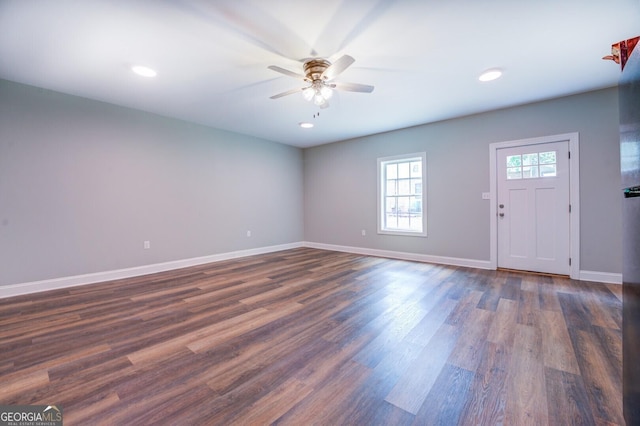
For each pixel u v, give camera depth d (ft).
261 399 4.74
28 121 10.16
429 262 15.30
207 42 7.42
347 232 19.12
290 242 20.59
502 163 13.09
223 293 10.26
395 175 17.19
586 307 8.55
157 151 13.58
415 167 16.35
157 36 7.13
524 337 6.77
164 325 7.60
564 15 6.46
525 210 12.62
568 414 4.33
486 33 7.16
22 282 10.12
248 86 10.23
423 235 15.60
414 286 10.96
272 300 9.50
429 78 9.73
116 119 12.24
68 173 11.05
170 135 14.06
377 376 5.36
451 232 14.62
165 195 13.91
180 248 14.48
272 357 6.03
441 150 14.78
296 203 21.09
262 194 18.69
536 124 12.13
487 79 9.77
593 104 10.97
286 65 8.71
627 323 3.64
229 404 4.62
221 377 5.34
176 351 6.28
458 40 7.47
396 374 5.42
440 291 10.30
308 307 8.86
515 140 12.64
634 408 3.30
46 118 10.52
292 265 14.90
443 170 14.74
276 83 9.98
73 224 11.18
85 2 5.84
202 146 15.40
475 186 13.82
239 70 9.00
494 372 5.43
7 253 9.84
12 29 6.76
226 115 13.67
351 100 11.71
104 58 8.20
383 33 7.13
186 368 5.64
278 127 15.90
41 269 10.49
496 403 4.60
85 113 11.40
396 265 14.70
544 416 4.30
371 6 6.14
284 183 20.16
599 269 11.03
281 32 7.04
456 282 11.42
